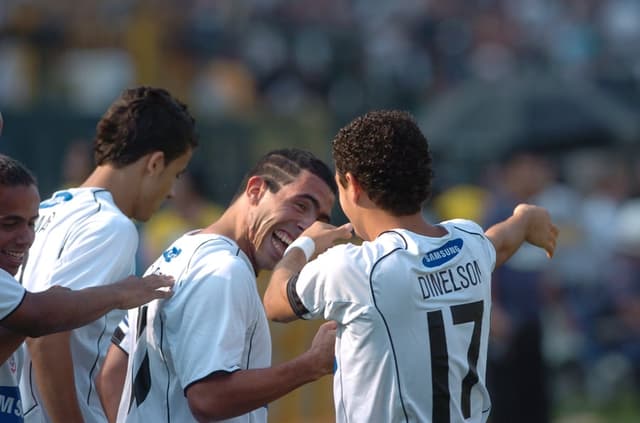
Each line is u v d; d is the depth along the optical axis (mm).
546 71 48219
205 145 43594
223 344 12797
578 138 45469
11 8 53125
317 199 14039
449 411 12680
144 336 13586
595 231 45938
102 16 54312
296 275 13273
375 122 12984
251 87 55625
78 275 14297
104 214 14766
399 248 12688
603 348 41469
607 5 66438
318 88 56312
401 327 12547
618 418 38719
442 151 45406
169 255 13789
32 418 15086
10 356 13484
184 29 55469
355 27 61438
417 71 58406
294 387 12875
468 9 64375
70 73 52969
